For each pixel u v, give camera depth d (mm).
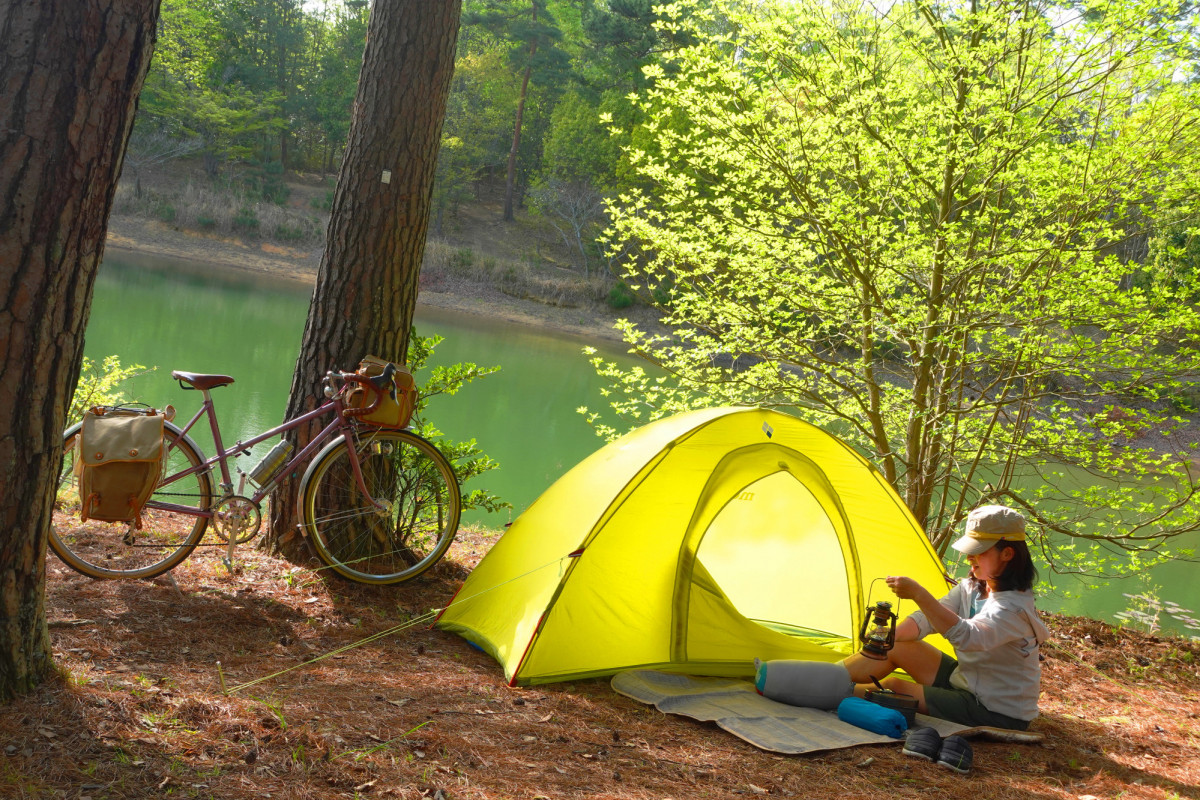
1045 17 6504
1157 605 10195
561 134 40844
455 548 6727
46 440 2672
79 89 2506
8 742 2432
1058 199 6641
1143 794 3383
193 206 41094
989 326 6859
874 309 7414
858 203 7160
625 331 8344
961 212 7148
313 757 2682
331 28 53750
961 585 4223
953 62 6582
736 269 7824
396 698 3410
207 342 21484
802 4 6828
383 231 5105
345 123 48594
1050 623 6832
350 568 4855
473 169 46438
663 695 3957
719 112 7074
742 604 5184
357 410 4652
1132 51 6004
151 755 2512
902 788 3182
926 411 7312
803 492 4980
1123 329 6504
